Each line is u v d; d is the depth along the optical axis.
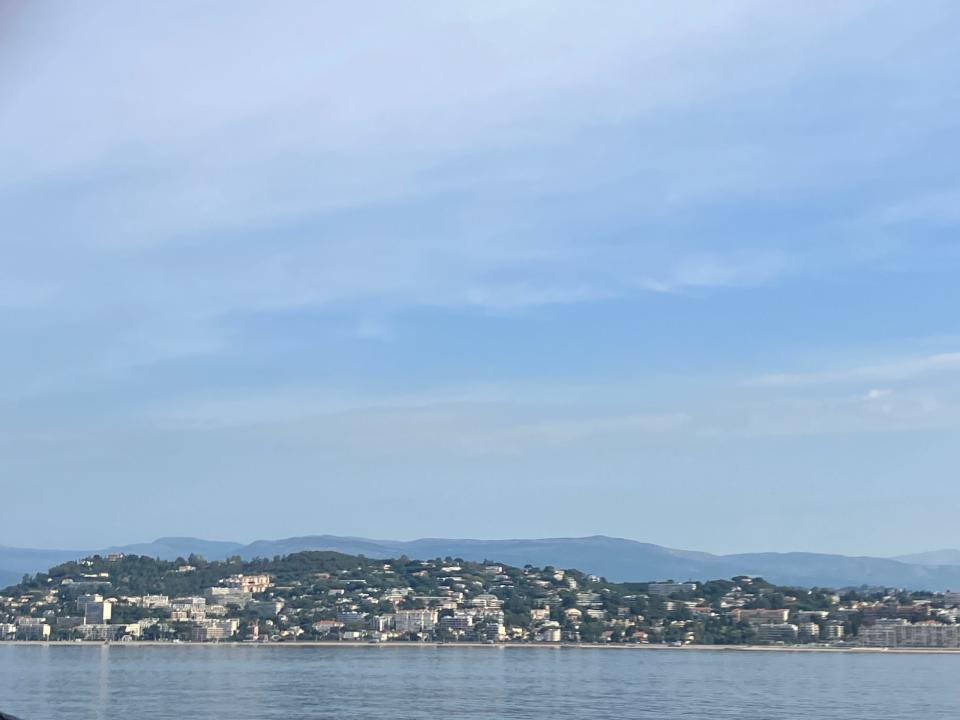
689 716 192.75
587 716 191.25
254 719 184.00
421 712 195.00
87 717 185.62
